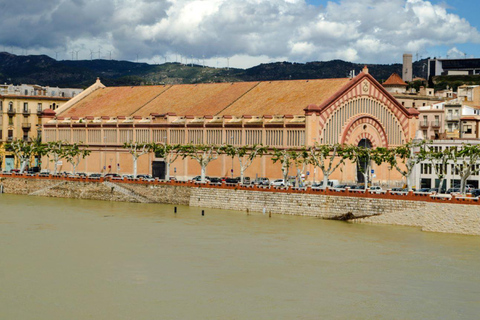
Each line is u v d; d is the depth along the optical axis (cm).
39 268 10525
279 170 19388
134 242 12506
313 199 15338
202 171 18062
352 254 11456
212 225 14338
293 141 19200
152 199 18288
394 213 14162
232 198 16725
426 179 17525
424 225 13425
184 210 16762
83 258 11200
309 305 8756
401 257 11225
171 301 8869
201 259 11119
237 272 10300
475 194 15050
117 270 10412
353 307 8700
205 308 8606
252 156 17925
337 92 19450
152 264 10788
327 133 19300
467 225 12975
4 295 9100
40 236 13138
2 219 15338
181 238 12862
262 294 9194
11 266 10638
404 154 16962
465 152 14425
